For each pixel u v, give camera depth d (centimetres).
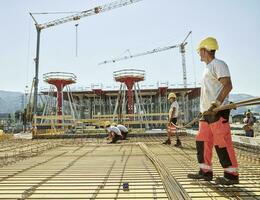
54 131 1877
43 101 3219
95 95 3341
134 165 584
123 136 1310
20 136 1617
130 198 337
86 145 1095
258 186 383
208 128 418
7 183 424
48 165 598
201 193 352
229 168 384
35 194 359
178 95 3522
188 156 724
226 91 375
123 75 2727
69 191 373
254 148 871
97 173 498
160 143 1123
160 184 407
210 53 407
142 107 2881
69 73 2783
